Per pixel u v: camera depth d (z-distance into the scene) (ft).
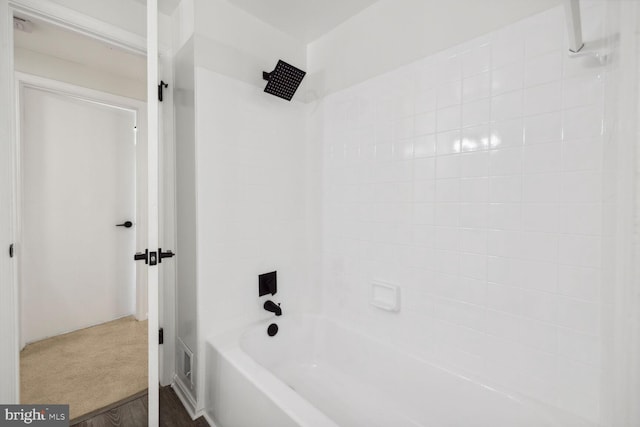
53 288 7.14
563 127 3.14
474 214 3.83
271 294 5.65
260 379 3.66
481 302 3.80
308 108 6.29
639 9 1.97
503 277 3.60
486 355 3.76
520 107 3.43
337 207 5.70
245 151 5.25
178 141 5.33
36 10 3.93
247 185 5.29
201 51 4.65
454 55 3.99
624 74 2.08
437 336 4.24
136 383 5.53
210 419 4.58
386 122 4.83
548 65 3.22
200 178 4.65
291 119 6.03
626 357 2.19
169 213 5.49
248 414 3.71
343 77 5.54
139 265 8.18
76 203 7.42
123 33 4.74
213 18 4.78
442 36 4.10
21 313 6.65
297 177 6.15
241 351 4.38
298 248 6.20
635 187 2.02
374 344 4.88
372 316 5.11
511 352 3.56
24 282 6.71
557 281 3.21
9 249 3.73
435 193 4.22
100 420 4.58
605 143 2.66
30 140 6.65
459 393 3.81
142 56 5.20
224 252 4.97
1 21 3.65
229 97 5.01
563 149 3.14
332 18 5.42
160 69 5.37
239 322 5.18
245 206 5.26
